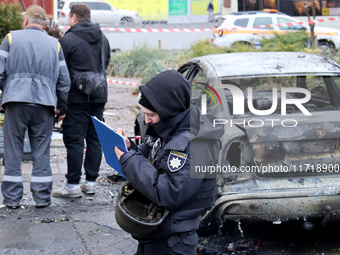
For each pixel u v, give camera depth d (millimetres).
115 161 2787
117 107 11336
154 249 2725
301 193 4098
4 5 9047
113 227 4984
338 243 4676
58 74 5367
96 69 5637
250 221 4160
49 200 5500
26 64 5180
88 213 5348
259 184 4113
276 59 5164
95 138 5859
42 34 5297
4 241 4570
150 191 2572
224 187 4105
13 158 5344
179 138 2602
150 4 24906
